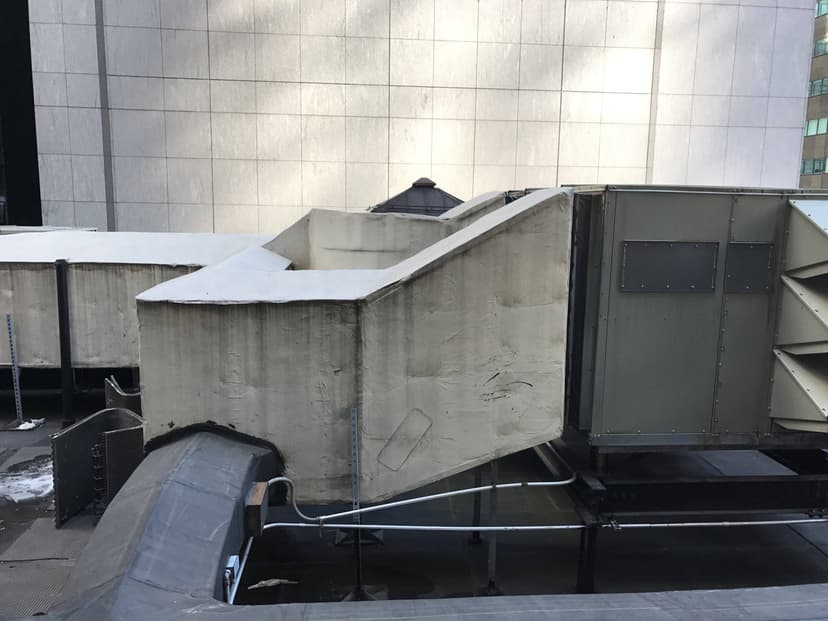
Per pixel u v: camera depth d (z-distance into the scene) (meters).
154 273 7.25
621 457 5.91
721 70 14.82
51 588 3.98
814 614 2.29
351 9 13.91
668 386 4.41
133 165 14.13
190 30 13.77
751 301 4.41
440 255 3.83
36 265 7.11
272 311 3.76
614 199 4.19
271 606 2.26
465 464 4.04
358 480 3.93
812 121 46.59
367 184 14.52
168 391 3.84
